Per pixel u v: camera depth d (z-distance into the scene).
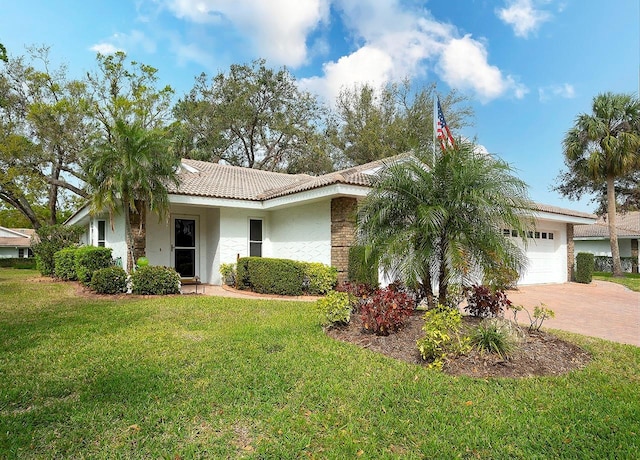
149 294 11.59
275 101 40.41
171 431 3.51
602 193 27.45
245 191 15.57
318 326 7.39
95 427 3.58
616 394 4.42
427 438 3.45
